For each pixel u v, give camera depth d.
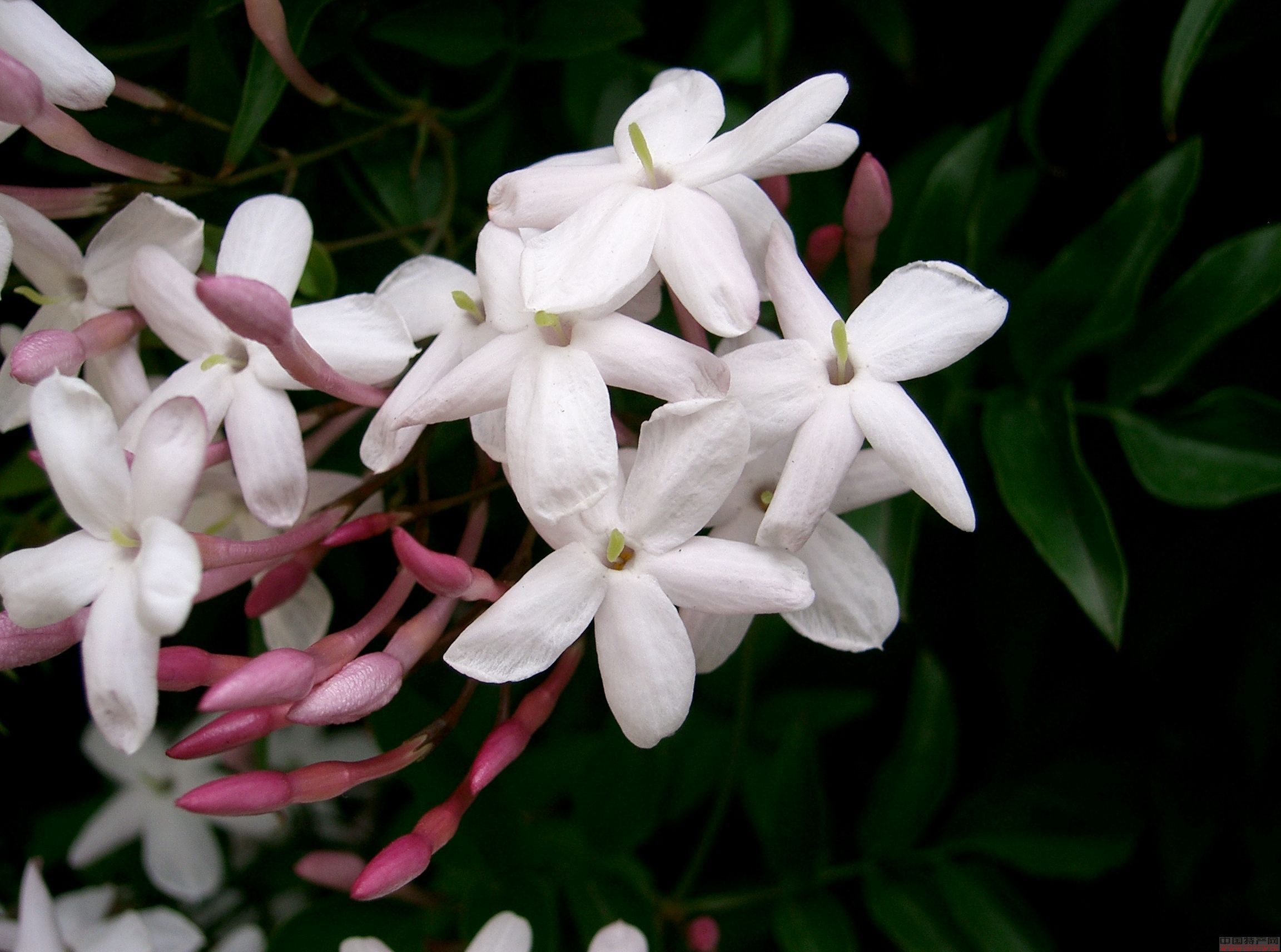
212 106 0.11
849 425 0.08
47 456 0.08
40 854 0.14
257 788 0.08
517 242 0.09
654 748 0.12
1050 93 0.11
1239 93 0.11
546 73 0.11
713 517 0.09
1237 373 0.11
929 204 0.11
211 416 0.09
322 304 0.09
